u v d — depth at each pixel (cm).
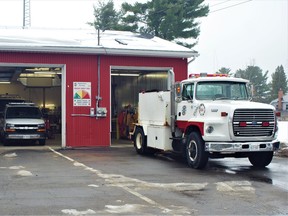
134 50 1848
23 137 1916
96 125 1842
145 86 2339
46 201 802
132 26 3841
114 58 1870
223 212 739
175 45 2073
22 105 2111
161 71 2070
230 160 1441
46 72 2514
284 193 893
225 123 1162
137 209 753
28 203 786
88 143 1831
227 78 1311
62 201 804
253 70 7606
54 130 2642
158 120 1456
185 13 3806
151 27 3822
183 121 1324
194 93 1282
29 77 2883
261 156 1254
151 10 3741
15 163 1316
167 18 3572
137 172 1150
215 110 1190
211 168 1239
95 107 1841
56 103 3147
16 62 1759
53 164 1295
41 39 1855
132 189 920
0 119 2159
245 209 760
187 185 968
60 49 1766
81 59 1828
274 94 7438
